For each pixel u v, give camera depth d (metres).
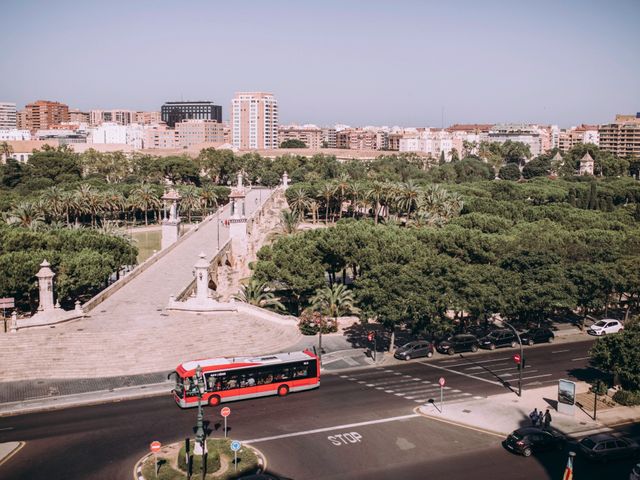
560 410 62.31
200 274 88.06
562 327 96.69
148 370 72.44
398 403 63.69
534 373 74.75
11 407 61.06
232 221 133.25
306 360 66.50
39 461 49.47
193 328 81.06
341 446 53.38
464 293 81.88
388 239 96.31
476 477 48.59
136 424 57.12
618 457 52.16
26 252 96.19
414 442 54.59
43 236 102.88
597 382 66.81
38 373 70.00
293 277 94.75
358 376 72.44
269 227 172.88
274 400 64.06
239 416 59.53
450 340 82.94
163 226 131.25
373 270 82.62
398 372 74.25
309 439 54.59
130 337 76.75
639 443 55.44
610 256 99.62
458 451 53.16
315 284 94.38
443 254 93.31
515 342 86.56
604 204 188.25
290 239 105.44
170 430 55.75
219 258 120.88
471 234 99.00
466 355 82.12
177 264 113.31
